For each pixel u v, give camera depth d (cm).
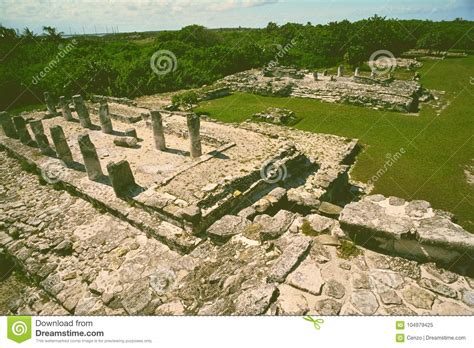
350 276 451
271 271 466
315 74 2825
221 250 544
